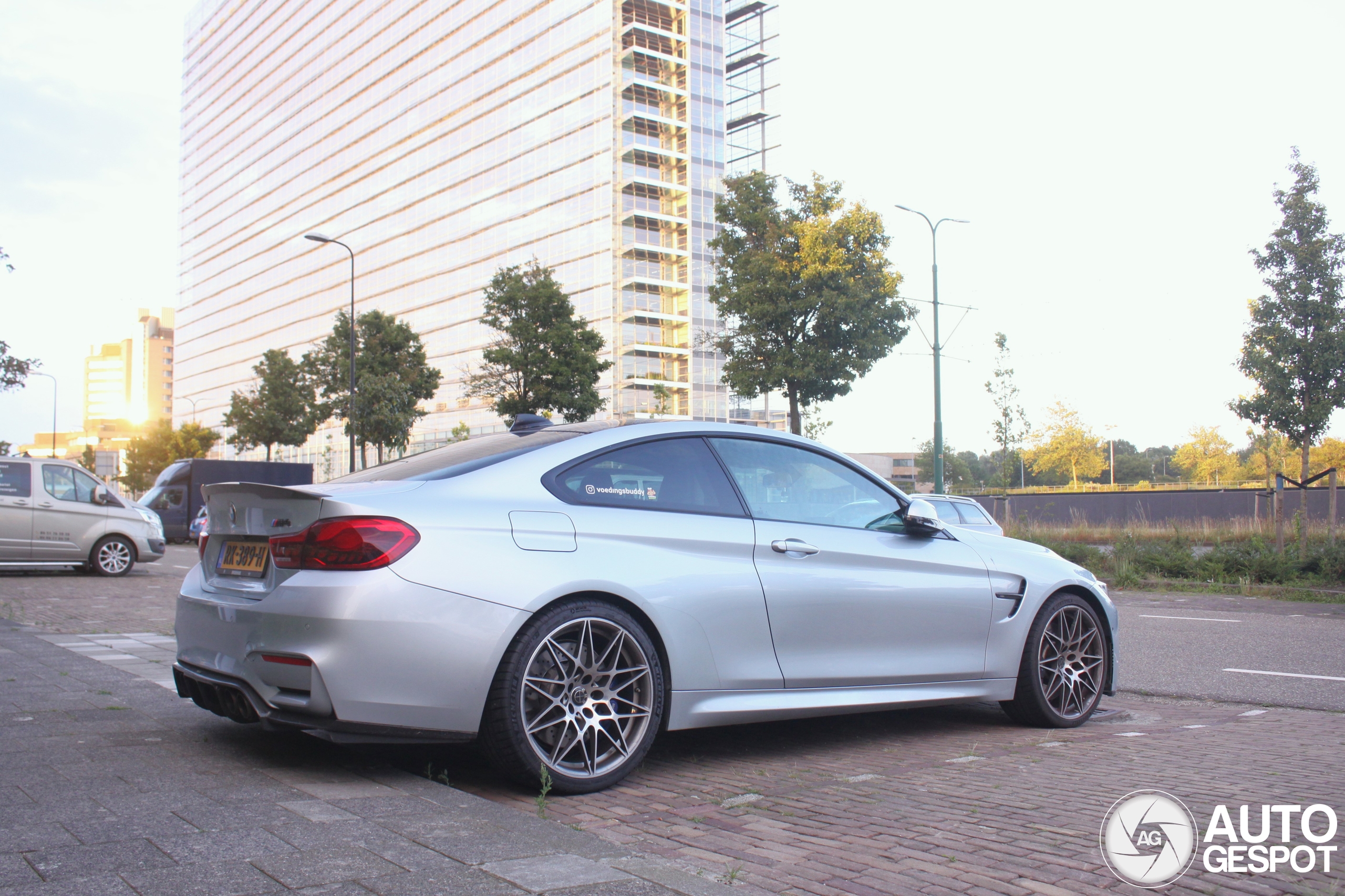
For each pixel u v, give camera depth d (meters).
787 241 24.31
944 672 4.46
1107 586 15.95
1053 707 4.86
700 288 75.06
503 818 2.82
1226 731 4.78
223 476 29.52
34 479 14.28
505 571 3.31
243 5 124.31
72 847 2.43
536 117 79.19
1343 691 6.09
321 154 106.56
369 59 99.25
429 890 2.18
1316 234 15.53
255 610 3.27
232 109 126.62
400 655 3.11
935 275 25.98
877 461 108.38
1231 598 13.82
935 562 4.51
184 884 2.17
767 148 86.12
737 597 3.83
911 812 3.24
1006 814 3.21
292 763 3.48
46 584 13.52
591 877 2.31
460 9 87.25
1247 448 68.25
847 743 4.45
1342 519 22.80
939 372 25.88
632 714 3.55
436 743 3.26
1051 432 55.81
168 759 3.46
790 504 4.24
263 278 117.00
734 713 3.80
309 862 2.35
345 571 3.13
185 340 137.75
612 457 3.85
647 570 3.63
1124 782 3.65
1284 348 15.40
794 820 3.15
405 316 92.75
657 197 74.06
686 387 73.56
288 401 53.72
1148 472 106.38
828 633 4.10
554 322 35.50
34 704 4.45
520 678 3.28
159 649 6.76
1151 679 6.59
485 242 83.44
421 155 91.62
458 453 3.97
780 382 23.77
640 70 73.75
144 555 15.12
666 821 3.13
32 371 16.44
